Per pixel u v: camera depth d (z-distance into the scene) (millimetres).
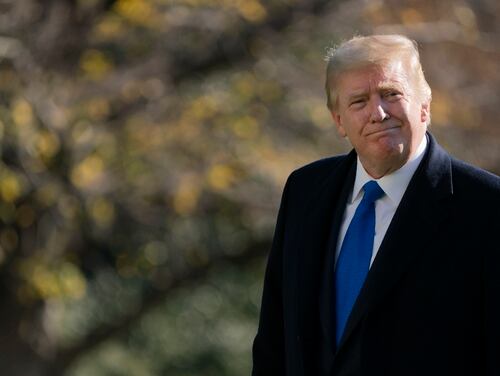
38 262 21422
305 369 7652
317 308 7738
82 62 21516
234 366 34219
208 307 34312
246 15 21609
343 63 7410
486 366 7191
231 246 25547
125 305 28859
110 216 21703
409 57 7438
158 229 24109
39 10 20422
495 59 24062
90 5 21094
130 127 22469
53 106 20703
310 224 7914
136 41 22453
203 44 22922
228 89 23500
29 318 24344
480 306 7207
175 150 22734
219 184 21844
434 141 7688
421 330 7203
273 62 23250
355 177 7930
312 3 22750
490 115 24250
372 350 7258
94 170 21109
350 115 7426
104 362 33125
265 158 22625
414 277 7281
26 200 20656
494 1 23844
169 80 23062
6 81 19547
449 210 7355
